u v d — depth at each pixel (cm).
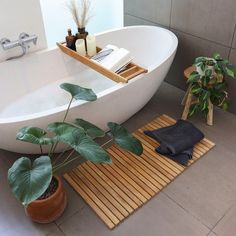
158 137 201
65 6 236
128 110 204
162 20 251
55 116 158
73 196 169
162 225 153
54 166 177
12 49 214
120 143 156
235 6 195
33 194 111
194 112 221
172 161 190
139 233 150
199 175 180
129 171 183
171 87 272
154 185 174
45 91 236
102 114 182
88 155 127
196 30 228
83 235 149
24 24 212
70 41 217
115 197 167
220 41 216
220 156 194
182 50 248
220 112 237
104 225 154
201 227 152
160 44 245
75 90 167
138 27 253
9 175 117
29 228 153
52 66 235
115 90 175
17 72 218
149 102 250
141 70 187
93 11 266
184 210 160
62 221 156
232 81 221
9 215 160
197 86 204
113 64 189
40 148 178
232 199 165
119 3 284
